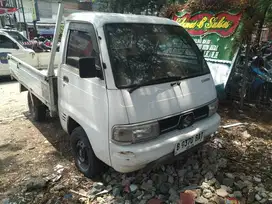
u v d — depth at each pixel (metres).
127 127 2.21
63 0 3.14
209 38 5.71
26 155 3.61
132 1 9.46
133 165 2.27
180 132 2.55
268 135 3.98
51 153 3.65
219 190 2.64
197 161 3.12
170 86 2.55
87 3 3.88
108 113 2.28
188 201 2.43
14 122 4.87
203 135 2.77
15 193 2.79
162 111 2.39
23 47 8.45
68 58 3.02
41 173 3.14
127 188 2.68
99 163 2.81
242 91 5.00
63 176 3.06
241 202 2.53
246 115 4.79
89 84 2.54
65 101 3.10
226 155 3.41
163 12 7.40
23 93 7.06
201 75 2.97
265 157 3.37
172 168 2.97
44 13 21.78
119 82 2.30
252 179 2.88
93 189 2.72
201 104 2.79
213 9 5.77
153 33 2.88
